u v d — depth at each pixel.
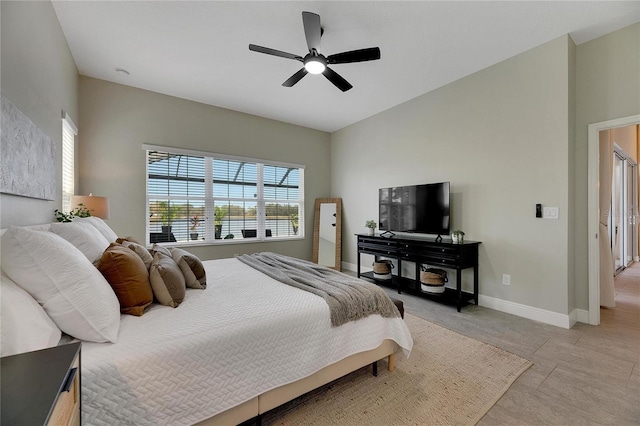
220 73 3.37
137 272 1.41
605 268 3.14
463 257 3.13
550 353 2.15
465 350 2.21
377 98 4.10
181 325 1.25
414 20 2.42
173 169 4.14
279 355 1.36
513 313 3.01
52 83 2.27
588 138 2.70
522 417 1.49
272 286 1.90
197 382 1.13
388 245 3.99
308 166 5.51
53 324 1.05
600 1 2.19
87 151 3.45
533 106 2.86
